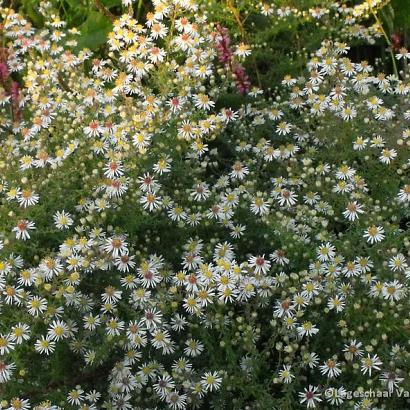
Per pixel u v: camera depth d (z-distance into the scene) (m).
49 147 0.89
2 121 0.92
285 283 0.79
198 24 0.97
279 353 0.77
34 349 0.77
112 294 0.79
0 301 0.76
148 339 0.79
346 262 0.82
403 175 0.90
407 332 0.78
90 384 0.79
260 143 0.90
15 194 0.81
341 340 0.80
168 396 0.76
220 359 0.78
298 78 0.97
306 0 1.02
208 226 0.86
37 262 0.82
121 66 0.94
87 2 1.09
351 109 0.90
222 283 0.78
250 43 1.02
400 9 1.09
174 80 0.90
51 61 0.94
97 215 0.83
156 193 0.85
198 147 0.88
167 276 0.81
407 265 0.80
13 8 1.12
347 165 0.91
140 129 0.87
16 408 0.73
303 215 0.85
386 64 1.09
